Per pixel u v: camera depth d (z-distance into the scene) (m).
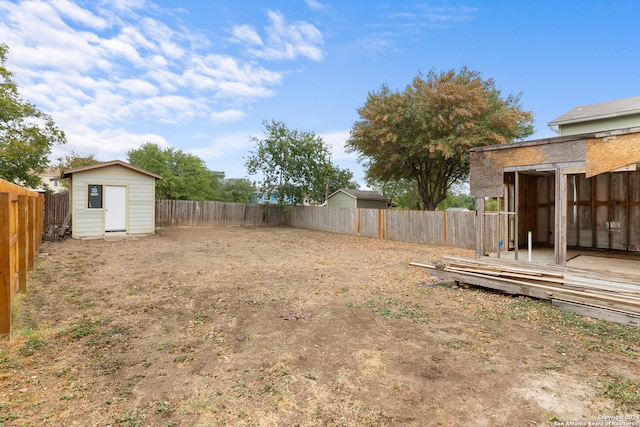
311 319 4.50
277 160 21.11
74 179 13.02
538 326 4.21
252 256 10.17
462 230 12.76
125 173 14.12
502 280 5.65
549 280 5.28
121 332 4.00
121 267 8.03
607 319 4.39
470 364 3.18
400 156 17.16
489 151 7.73
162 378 2.92
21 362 3.17
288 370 3.07
